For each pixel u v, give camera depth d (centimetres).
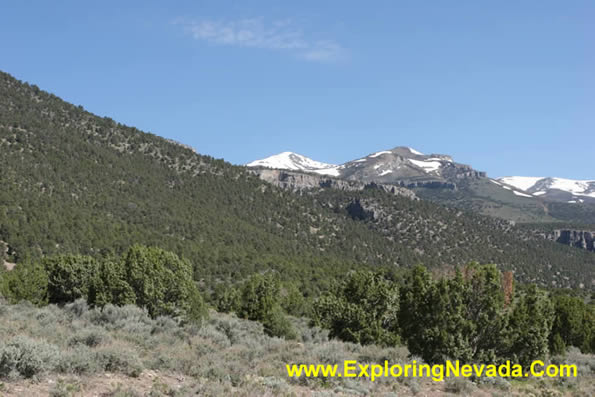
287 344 2128
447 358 1964
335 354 1867
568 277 17762
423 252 18075
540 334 2058
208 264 9788
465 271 2211
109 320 2227
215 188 16850
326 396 1278
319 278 10200
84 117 16488
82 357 1220
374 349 2319
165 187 14825
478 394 1608
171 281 2828
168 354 1576
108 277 2866
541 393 1744
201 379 1298
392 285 3055
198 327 2355
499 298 2098
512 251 19675
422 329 2070
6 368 1060
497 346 2056
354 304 2875
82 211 10512
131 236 10012
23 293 3775
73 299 4134
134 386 1181
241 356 1777
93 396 1066
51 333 1614
